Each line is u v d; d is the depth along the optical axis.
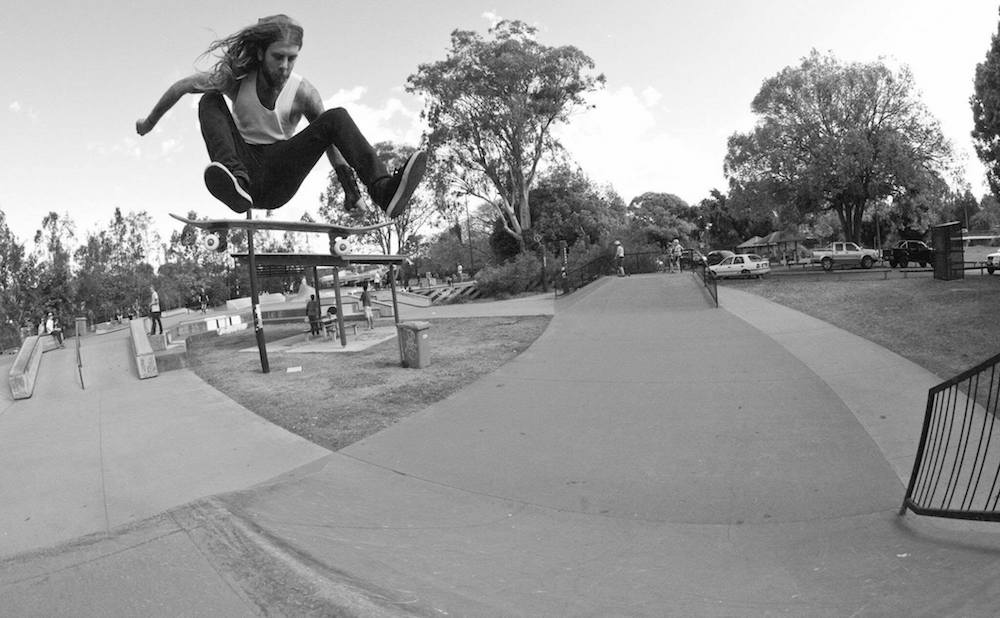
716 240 74.44
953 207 69.44
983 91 25.12
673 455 6.61
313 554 3.97
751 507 5.25
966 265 24.73
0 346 28.95
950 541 4.08
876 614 3.04
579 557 4.32
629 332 14.73
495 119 38.50
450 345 14.84
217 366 14.01
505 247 45.91
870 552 4.14
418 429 7.98
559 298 26.92
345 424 8.29
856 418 7.32
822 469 5.94
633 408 8.41
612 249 35.75
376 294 37.62
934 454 5.95
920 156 34.38
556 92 38.56
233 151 9.05
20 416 10.23
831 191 36.94
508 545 4.59
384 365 12.58
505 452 6.98
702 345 12.40
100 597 3.49
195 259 67.50
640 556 4.33
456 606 3.24
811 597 3.40
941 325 11.74
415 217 56.06
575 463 6.55
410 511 5.42
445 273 78.31
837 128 35.53
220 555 3.95
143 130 9.50
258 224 11.99
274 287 65.25
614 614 3.22
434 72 37.06
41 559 4.15
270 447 7.44
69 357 16.44
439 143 38.66
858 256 36.41
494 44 37.06
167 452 7.43
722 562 4.17
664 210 61.88
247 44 8.77
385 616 2.98
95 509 5.68
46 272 38.00
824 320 14.14
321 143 9.36
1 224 35.66
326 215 53.47
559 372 10.88
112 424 9.08
